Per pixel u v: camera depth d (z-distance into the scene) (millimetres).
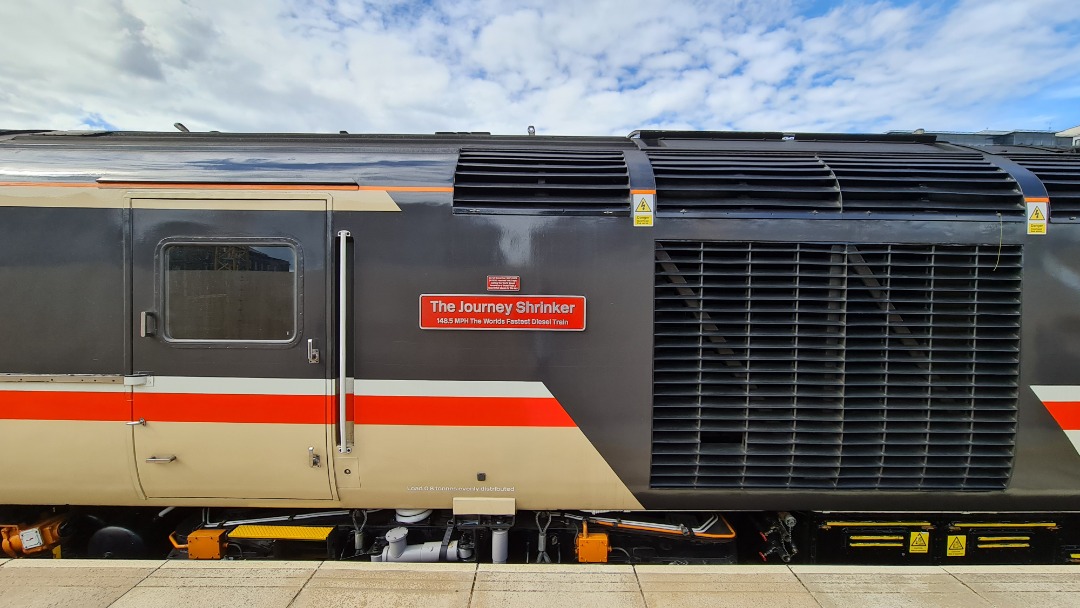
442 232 2531
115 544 2955
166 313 2529
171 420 2549
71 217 2520
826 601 2273
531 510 2795
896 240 2555
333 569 2463
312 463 2566
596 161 2793
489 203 2553
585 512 2898
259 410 2543
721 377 2580
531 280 2531
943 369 2562
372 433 2545
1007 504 2654
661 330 2568
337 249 2523
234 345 2529
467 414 2543
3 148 2650
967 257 2576
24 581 2336
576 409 2551
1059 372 2562
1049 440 2582
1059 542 2822
